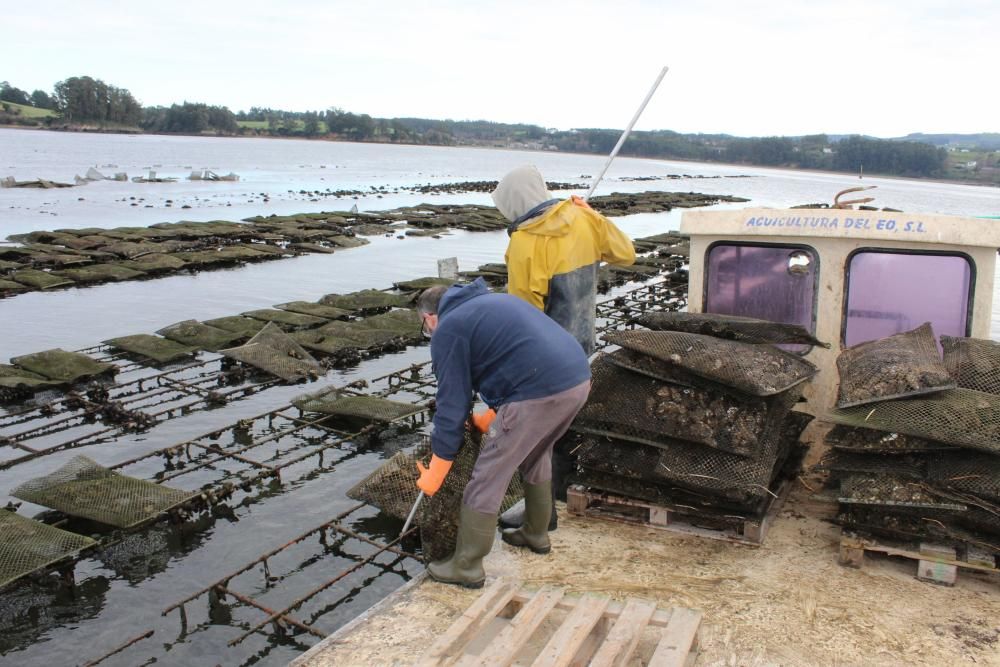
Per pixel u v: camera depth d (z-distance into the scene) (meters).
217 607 5.39
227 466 8.05
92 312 15.60
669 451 4.24
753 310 5.61
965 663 3.27
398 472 6.59
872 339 5.25
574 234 4.12
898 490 3.84
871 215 5.10
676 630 3.29
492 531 3.79
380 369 12.07
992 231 4.80
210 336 12.88
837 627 3.51
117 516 6.32
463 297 3.70
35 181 50.94
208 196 47.56
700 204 52.50
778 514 4.65
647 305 16.91
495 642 3.15
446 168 114.88
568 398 3.54
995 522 3.67
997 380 4.20
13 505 6.93
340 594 5.54
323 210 40.72
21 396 10.24
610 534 4.43
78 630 5.16
